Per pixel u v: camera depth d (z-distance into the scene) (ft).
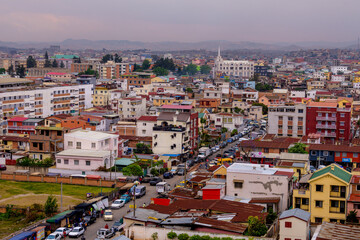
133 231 278.46
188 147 581.12
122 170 462.19
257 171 358.84
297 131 631.56
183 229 280.31
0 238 310.45
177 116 589.32
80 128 562.25
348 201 310.24
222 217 301.22
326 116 620.08
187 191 380.17
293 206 325.21
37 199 400.88
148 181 454.81
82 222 330.75
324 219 316.81
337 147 495.41
